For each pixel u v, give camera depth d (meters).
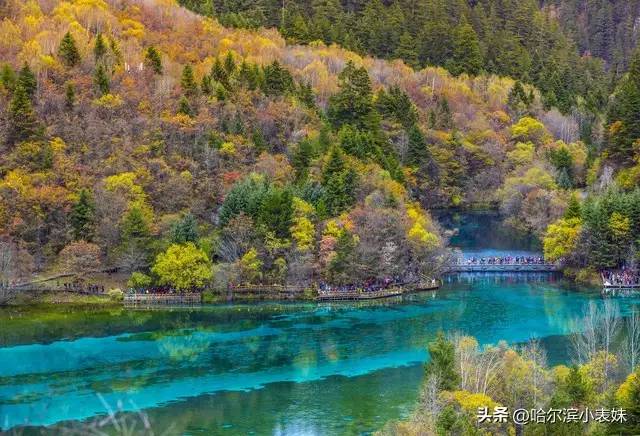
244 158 146.50
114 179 130.00
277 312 115.12
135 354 94.06
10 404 76.00
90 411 74.19
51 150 134.38
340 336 101.69
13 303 115.44
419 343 97.81
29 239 124.25
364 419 73.06
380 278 126.50
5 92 141.62
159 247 123.69
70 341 99.12
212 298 120.81
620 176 156.38
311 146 149.25
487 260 145.62
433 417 58.53
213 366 89.50
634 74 192.38
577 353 87.06
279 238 125.19
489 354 69.12
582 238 135.12
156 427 70.19
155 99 153.62
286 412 74.94
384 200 137.00
